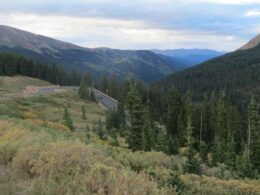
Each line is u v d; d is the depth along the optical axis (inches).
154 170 465.1
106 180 342.0
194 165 776.3
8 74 5807.1
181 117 2758.4
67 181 351.9
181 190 382.9
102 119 3216.0
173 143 1590.8
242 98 7342.5
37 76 6491.1
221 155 1587.1
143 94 5012.3
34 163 404.5
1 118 874.1
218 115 2628.0
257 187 545.3
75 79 7111.2
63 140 530.6
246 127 2878.9
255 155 1573.6
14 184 369.1
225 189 491.8
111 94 5679.1
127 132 1333.7
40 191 331.9
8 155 472.1
